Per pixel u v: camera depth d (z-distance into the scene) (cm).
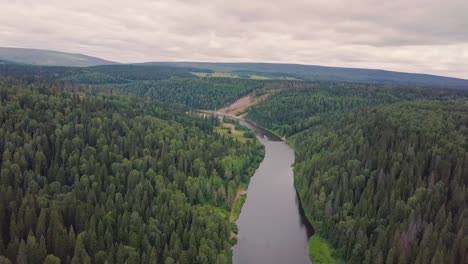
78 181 11950
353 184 13338
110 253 8706
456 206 11088
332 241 11688
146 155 14725
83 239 8988
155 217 10800
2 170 11444
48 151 13400
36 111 15250
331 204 12756
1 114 14188
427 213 10844
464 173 12162
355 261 10381
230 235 11938
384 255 9881
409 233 10081
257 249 11475
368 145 15525
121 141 14988
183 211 11162
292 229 12862
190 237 9819
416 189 11806
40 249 8381
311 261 11006
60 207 10025
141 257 9206
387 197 11794
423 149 14025
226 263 9719
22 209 9481
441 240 9362
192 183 13888
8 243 8900
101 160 13500
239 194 15525
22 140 13250
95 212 10044
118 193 11325
